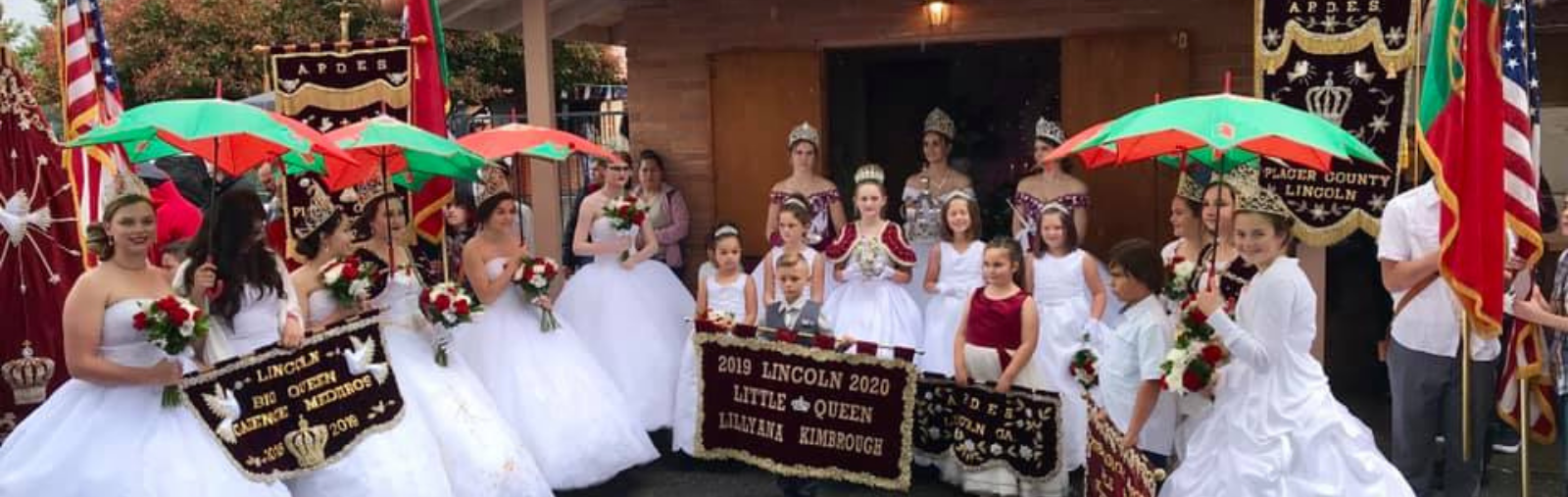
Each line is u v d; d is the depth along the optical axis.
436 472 5.14
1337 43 5.80
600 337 6.85
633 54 9.20
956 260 6.39
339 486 4.85
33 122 5.85
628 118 9.35
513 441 5.54
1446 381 5.04
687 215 9.07
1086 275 6.06
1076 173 8.34
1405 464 5.19
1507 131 4.73
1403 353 5.12
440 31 6.51
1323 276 6.28
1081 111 8.26
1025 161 8.67
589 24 10.16
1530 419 5.35
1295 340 4.37
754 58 8.88
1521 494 5.75
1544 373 5.12
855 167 9.06
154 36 19.41
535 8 7.62
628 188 8.78
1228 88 4.66
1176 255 5.91
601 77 22.80
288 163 5.86
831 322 6.53
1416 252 4.97
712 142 9.05
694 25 9.04
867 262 6.48
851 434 5.30
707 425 5.61
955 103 8.84
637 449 6.08
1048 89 8.57
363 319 5.10
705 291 6.57
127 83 19.72
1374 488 4.24
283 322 4.88
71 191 5.96
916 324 6.62
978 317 5.64
